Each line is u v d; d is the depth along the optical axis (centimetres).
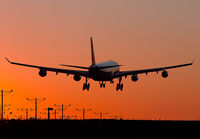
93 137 18288
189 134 19525
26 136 18450
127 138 18175
